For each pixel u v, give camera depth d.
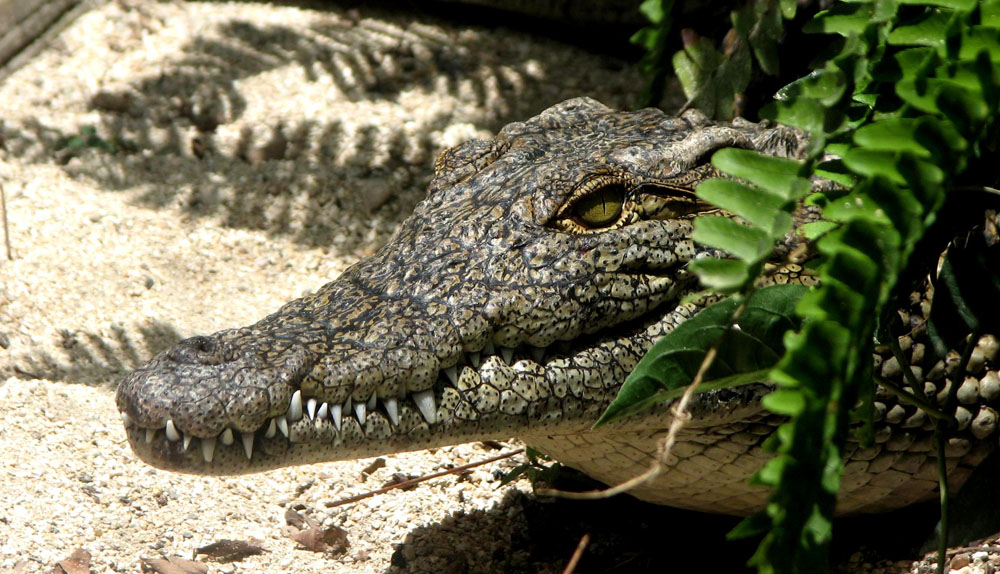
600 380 6.43
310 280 11.20
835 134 5.27
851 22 5.52
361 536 7.66
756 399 6.37
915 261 6.29
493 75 14.29
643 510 7.88
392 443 6.08
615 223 6.66
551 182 6.59
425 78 14.34
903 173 4.71
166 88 14.16
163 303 10.65
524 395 6.27
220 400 5.63
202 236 11.78
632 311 6.54
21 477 7.73
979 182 6.07
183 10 15.84
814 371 4.50
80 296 10.64
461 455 8.80
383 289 6.48
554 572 7.27
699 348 5.26
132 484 7.88
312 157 13.05
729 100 8.66
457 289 6.32
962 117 4.88
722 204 4.74
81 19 15.52
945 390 6.84
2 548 6.86
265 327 6.25
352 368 5.93
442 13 15.65
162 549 7.17
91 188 12.48
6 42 14.84
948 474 7.10
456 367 6.21
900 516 7.41
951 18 5.09
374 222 12.13
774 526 4.51
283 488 8.20
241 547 7.23
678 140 7.12
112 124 13.59
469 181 7.18
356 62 14.52
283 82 14.28
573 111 7.98
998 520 6.71
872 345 4.86
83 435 8.47
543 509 7.95
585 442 6.69
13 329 10.06
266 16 15.68
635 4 14.25
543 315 6.30
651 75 10.27
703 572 7.26
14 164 12.83
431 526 7.75
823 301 4.57
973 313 6.59
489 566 7.34
